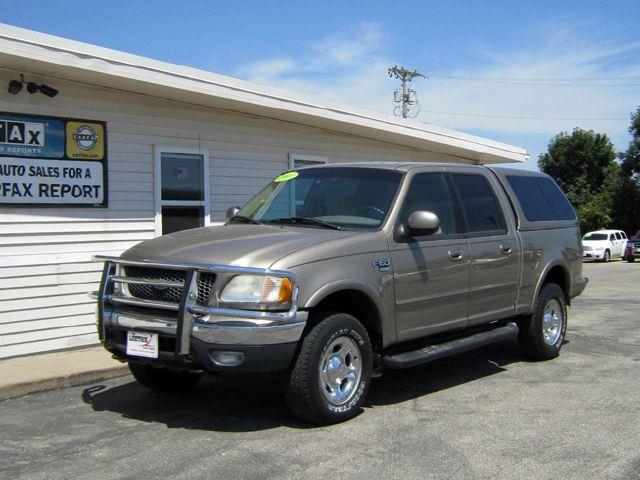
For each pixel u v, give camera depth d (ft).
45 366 23.47
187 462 14.99
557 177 170.71
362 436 16.71
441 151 47.29
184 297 16.05
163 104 30.27
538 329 25.05
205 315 15.99
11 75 25.27
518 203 24.53
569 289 26.94
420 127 41.47
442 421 18.02
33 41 23.43
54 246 26.68
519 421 18.04
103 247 28.19
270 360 15.93
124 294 17.80
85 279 27.35
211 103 31.27
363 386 18.08
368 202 19.93
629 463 14.98
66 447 16.08
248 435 16.84
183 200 31.27
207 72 29.01
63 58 24.29
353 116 36.50
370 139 41.83
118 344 17.60
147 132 29.68
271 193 22.39
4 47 22.70
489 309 22.45
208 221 32.17
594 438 16.66
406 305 19.16
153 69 27.07
